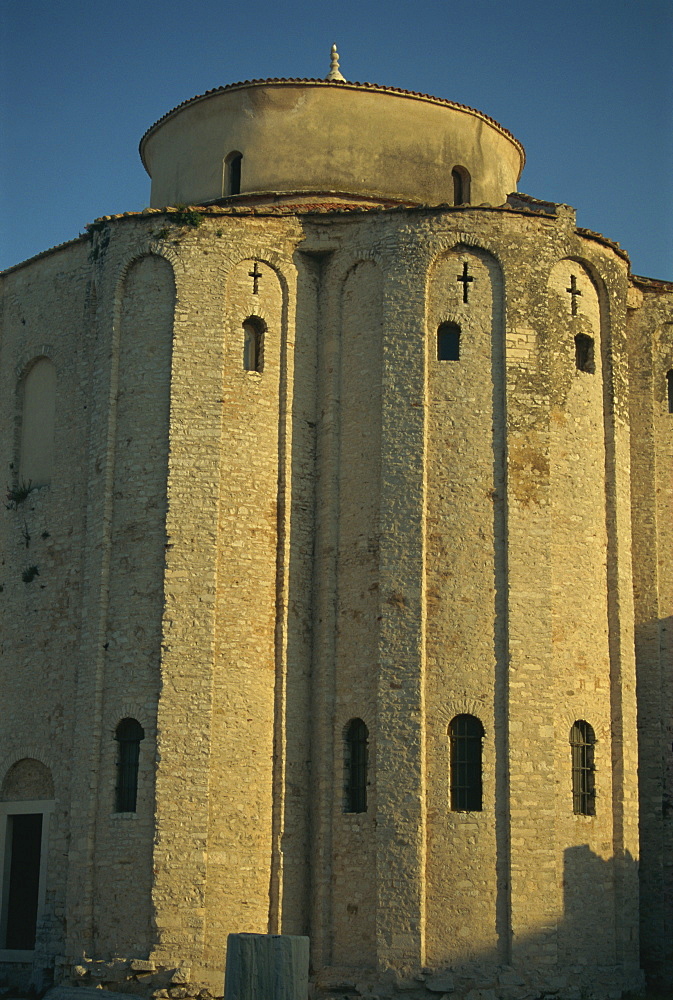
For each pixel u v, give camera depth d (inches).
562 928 1337.4
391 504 1411.2
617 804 1409.9
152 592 1412.4
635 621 1560.0
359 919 1344.7
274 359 1487.5
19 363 1631.4
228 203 1598.2
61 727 1469.0
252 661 1411.2
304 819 1403.8
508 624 1374.3
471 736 1362.0
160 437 1448.1
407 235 1466.5
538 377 1443.2
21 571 1563.7
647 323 1620.3
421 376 1430.9
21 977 1449.3
